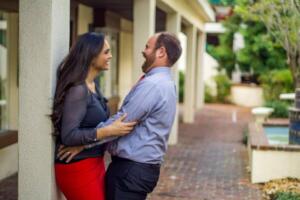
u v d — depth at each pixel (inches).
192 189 292.7
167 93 144.2
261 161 309.4
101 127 140.6
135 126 144.9
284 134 464.4
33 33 150.8
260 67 855.7
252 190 294.0
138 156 144.6
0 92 333.7
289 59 442.3
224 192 287.9
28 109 152.1
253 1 504.4
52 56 151.1
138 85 145.8
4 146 289.1
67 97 139.6
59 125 145.2
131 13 528.7
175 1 429.7
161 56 147.3
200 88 804.6
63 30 159.8
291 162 308.0
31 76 151.3
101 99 150.0
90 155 145.9
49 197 153.8
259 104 885.2
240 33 860.6
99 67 145.4
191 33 605.3
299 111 344.8
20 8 150.9
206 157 396.8
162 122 144.9
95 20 481.4
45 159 152.6
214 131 559.5
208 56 950.4
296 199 257.1
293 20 417.1
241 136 522.9
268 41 788.6
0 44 331.3
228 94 932.0
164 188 292.5
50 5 149.8
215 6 948.6
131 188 145.0
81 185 145.4
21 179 154.3
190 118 631.8
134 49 345.7
